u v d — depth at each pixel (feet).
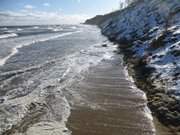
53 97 42.75
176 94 39.24
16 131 30.48
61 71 61.87
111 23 220.02
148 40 82.33
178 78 44.73
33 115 35.22
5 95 43.16
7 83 50.19
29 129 30.96
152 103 39.40
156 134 30.50
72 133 30.37
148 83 48.62
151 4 143.54
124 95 44.73
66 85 50.03
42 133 29.94
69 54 89.04
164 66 53.11
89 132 30.91
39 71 61.31
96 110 37.68
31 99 41.45
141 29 109.29
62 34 206.39
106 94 45.19
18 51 93.15
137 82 52.47
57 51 96.07
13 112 35.99
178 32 69.72
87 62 74.54
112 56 85.76
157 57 59.88
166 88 42.57
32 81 52.21
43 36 173.99
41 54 87.45
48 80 53.36
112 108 38.58
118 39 125.18
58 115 35.42
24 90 46.11
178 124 31.76
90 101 41.47
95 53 92.12
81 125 32.65
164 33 74.64
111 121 34.06
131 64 68.13
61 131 30.66
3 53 86.94
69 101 41.14
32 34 192.34
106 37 171.63
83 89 47.80
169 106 36.22
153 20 110.11
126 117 35.45
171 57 56.18
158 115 35.29
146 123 33.55
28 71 60.85
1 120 33.35
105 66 69.21
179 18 86.69
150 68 55.31
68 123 33.01
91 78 56.03
